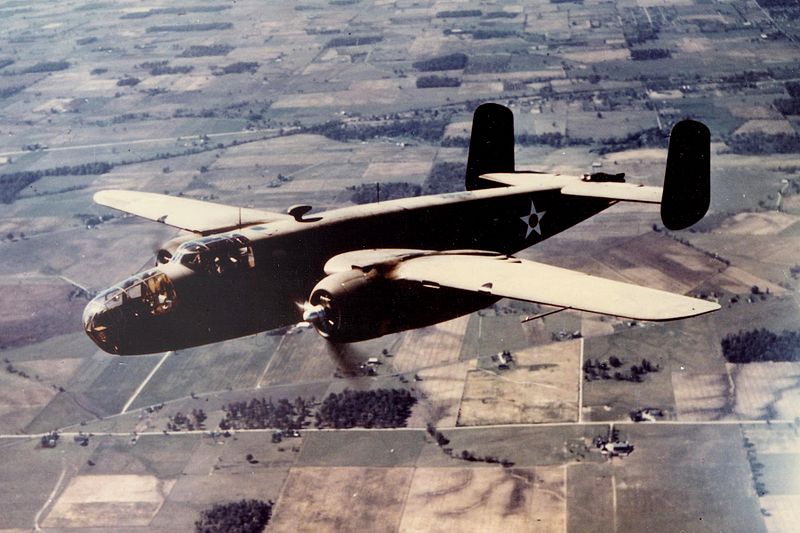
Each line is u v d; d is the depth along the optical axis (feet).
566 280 92.27
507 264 99.40
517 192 127.95
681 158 119.85
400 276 98.27
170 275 98.58
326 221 108.37
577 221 137.18
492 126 142.00
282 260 103.71
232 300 101.24
